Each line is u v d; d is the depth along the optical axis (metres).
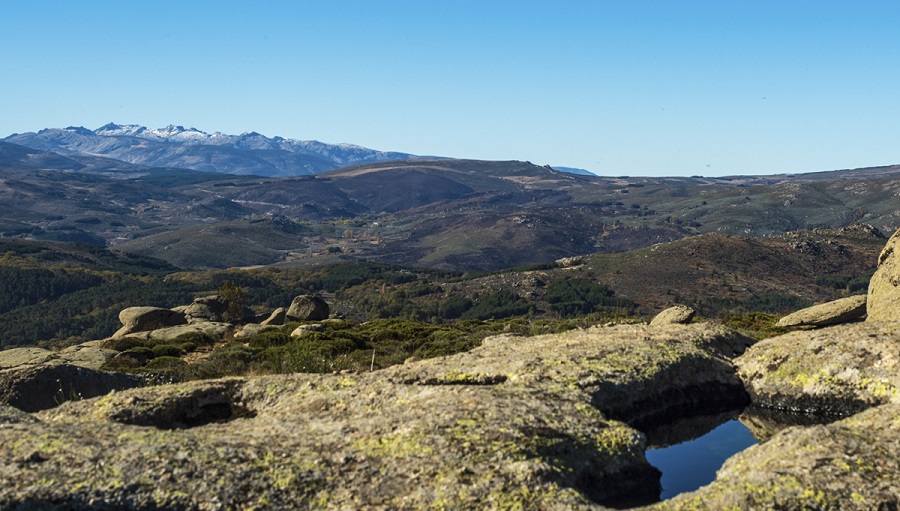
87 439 13.02
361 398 17.28
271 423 15.39
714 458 16.20
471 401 15.35
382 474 12.21
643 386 18.47
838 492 11.29
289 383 18.92
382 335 46.16
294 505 11.52
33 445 12.51
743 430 18.38
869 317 30.39
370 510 11.32
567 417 14.84
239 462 12.41
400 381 18.34
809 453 12.52
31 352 42.78
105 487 11.41
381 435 13.65
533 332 42.09
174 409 17.66
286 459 12.65
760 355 21.25
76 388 24.00
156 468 12.01
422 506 11.34
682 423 19.00
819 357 19.84
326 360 31.45
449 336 43.94
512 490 11.63
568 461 13.11
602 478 13.37
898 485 11.51
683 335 23.25
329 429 14.41
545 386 17.25
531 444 13.09
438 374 18.83
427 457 12.54
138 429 13.93
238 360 35.59
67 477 11.56
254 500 11.50
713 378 20.52
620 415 17.59
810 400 19.17
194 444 12.91
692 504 11.30
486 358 20.78
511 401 15.54
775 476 11.74
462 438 13.16
